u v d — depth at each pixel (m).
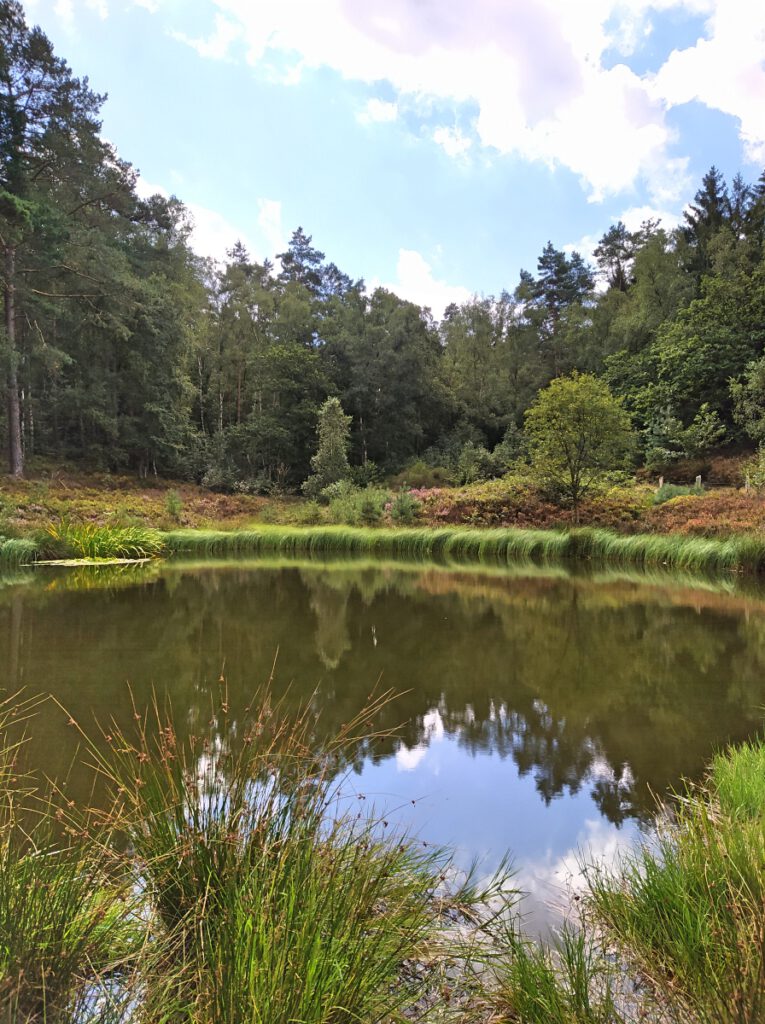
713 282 25.73
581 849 2.32
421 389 33.47
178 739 3.20
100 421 24.28
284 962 1.27
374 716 3.79
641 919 1.77
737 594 8.72
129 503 19.62
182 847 1.64
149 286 23.75
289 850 1.64
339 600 8.21
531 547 14.03
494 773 3.01
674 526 14.28
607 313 34.81
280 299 37.47
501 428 35.53
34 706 3.82
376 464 31.95
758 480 16.39
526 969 1.55
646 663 5.07
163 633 6.05
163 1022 1.23
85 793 2.58
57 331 23.17
